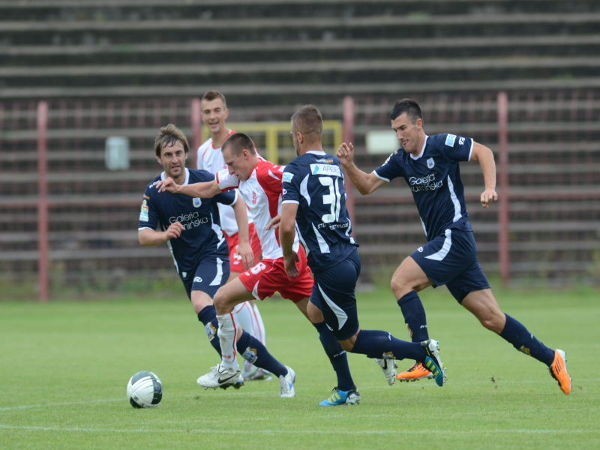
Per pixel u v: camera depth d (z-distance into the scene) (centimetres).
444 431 2408
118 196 8588
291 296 3144
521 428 2441
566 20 9400
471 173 8575
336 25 9456
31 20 9619
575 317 6038
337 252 2817
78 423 2627
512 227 8362
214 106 3850
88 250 8275
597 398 2983
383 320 5988
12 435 2442
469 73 9194
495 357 4203
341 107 9000
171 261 8262
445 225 3097
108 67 9269
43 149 7838
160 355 4488
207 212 3319
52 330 5734
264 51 9312
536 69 9194
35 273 8225
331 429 2459
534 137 8819
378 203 8438
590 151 8650
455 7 9600
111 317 6556
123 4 9581
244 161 3130
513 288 7969
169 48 9331
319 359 4238
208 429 2492
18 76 9175
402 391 3225
